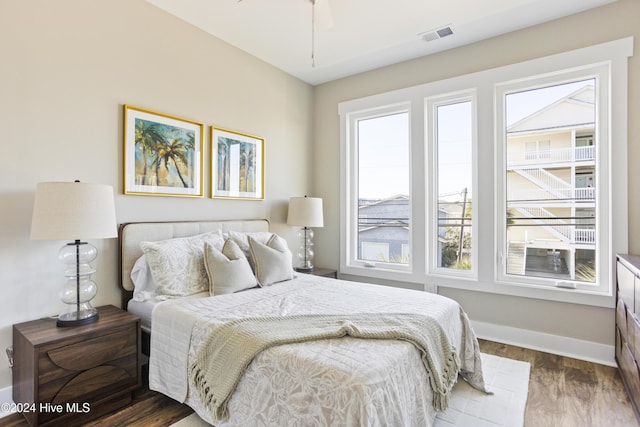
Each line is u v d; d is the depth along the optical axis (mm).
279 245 3012
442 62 3402
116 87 2439
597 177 2719
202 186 3010
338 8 2656
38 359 1671
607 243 2666
